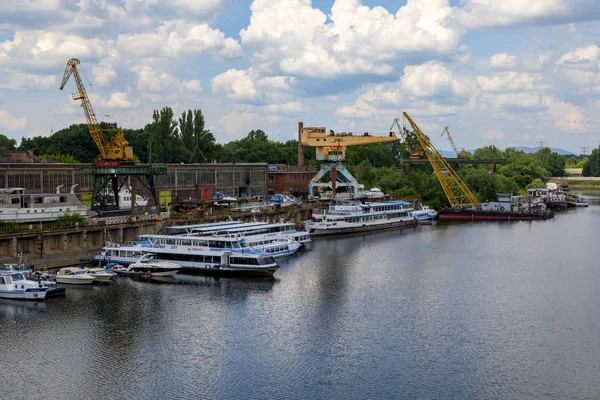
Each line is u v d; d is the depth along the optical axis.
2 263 102.50
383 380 66.38
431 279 108.88
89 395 62.62
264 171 199.25
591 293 99.81
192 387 64.50
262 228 138.75
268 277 108.75
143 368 68.75
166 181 166.25
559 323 84.44
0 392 63.03
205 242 112.75
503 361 71.44
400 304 92.88
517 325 83.56
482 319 86.06
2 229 105.31
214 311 88.19
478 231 175.88
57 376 66.56
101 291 97.56
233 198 169.50
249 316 86.19
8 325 81.12
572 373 68.44
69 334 78.06
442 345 76.12
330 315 87.06
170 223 137.12
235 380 66.12
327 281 106.56
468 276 111.50
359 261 125.19
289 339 77.62
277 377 66.88
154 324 82.25
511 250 140.00
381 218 181.38
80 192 148.00
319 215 170.12
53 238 112.19
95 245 120.31
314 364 70.19
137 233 128.12
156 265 106.62
